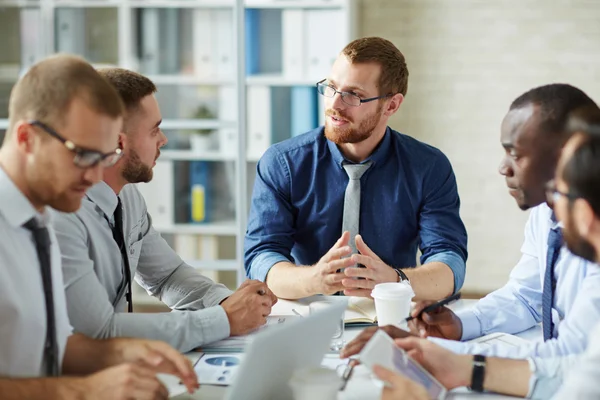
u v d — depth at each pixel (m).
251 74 4.26
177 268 2.36
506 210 4.67
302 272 2.26
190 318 1.88
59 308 1.64
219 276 4.56
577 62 4.48
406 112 4.66
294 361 1.49
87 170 1.50
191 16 4.31
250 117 4.28
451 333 1.91
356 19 4.39
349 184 2.55
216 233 4.39
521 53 4.51
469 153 4.64
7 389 1.43
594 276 1.71
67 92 1.46
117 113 1.51
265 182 2.59
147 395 1.44
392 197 2.57
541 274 2.00
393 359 1.51
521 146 1.77
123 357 1.62
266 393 1.47
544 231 2.00
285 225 2.57
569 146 1.45
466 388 1.62
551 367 1.57
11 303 1.49
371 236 2.58
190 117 4.41
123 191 2.21
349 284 2.16
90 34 4.35
